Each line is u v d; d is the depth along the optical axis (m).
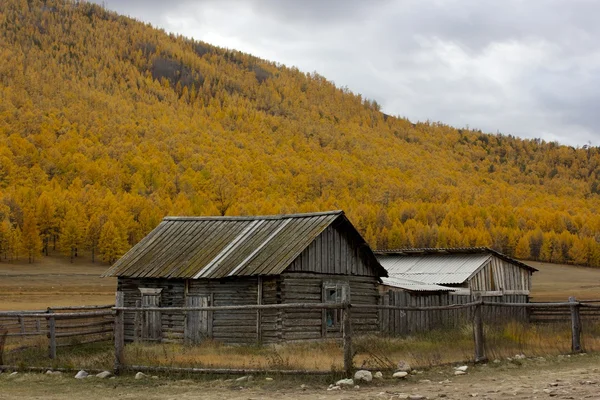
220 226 30.56
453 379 14.02
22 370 16.53
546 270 151.50
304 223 28.52
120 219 158.88
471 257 41.91
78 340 23.31
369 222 194.88
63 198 172.62
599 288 109.38
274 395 12.45
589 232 198.12
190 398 12.34
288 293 26.42
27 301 72.00
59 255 148.62
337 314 28.59
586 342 20.23
